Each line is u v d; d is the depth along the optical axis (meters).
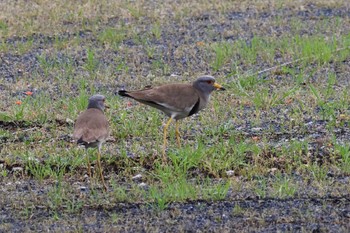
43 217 10.88
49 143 13.45
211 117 14.57
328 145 13.22
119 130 13.93
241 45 18.83
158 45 19.16
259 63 17.83
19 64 18.05
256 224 10.58
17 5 21.86
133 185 11.78
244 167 12.41
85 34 20.02
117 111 14.84
